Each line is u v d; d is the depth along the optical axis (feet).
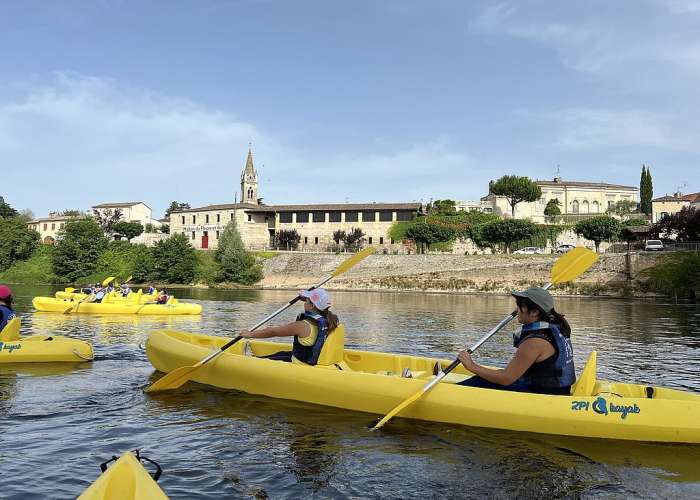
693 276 122.52
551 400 19.58
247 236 242.37
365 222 227.81
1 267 204.54
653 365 36.70
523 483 15.78
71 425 20.74
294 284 181.27
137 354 36.96
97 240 203.10
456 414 20.58
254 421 21.33
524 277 153.28
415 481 15.83
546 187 277.03
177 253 190.08
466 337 51.80
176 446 18.52
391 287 169.27
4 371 30.22
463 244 204.23
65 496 14.43
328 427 20.63
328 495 14.78
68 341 33.17
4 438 19.13
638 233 172.35
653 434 18.93
